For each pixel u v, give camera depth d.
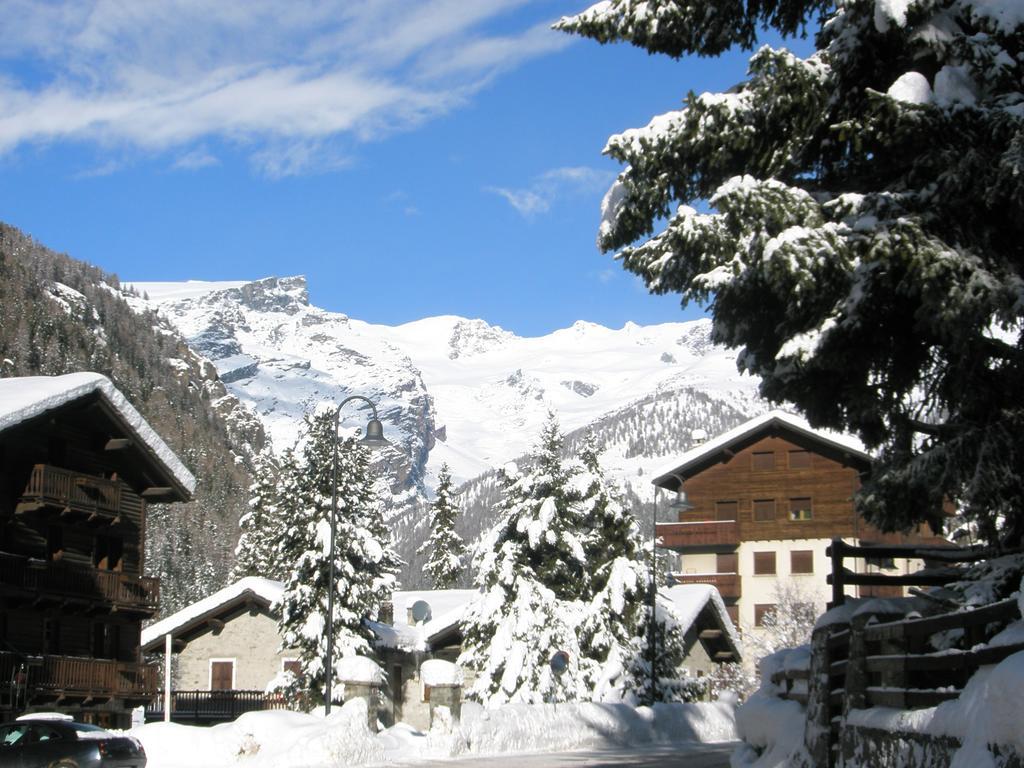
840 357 12.34
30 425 37.62
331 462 47.25
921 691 9.92
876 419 13.73
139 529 44.41
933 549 14.31
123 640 44.34
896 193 12.08
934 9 12.18
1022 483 12.51
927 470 12.80
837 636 12.56
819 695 12.98
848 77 13.10
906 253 11.27
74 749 23.80
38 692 37.28
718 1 14.01
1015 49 12.45
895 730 9.98
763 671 17.06
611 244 14.45
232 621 52.22
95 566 42.44
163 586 126.31
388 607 53.25
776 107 13.09
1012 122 11.61
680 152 13.49
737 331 13.49
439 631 52.38
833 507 67.19
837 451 67.50
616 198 14.36
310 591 46.06
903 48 12.67
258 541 84.19
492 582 46.44
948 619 9.42
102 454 42.44
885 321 12.47
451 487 89.94
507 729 36.22
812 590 66.56
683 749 38.72
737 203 12.26
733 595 67.44
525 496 47.28
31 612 39.22
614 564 47.72
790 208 12.16
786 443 68.62
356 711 30.62
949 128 11.92
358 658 33.50
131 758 24.58
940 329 11.58
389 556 55.41
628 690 46.94
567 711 39.81
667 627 50.28
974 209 12.06
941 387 13.03
